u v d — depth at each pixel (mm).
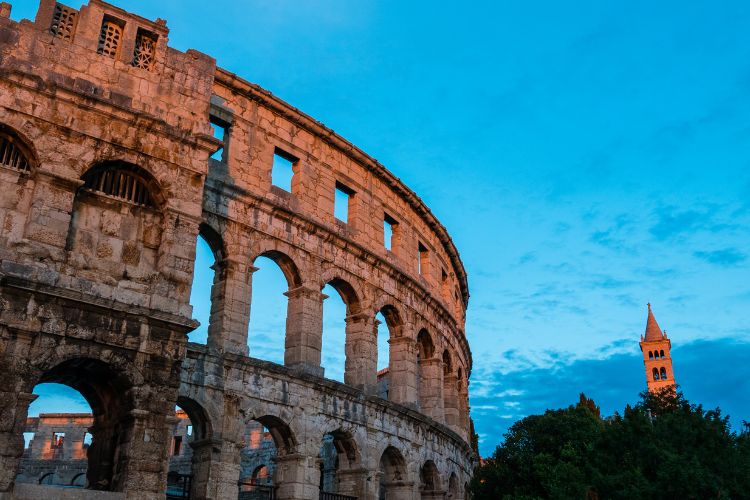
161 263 32062
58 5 33875
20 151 30750
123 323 30031
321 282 46500
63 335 28438
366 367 48062
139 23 35469
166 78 35344
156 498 28734
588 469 43812
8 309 27547
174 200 33344
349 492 44812
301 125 49281
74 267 30047
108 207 32062
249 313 41438
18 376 27078
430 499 54094
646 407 73562
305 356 43656
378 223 54469
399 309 53594
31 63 31531
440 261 65250
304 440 41438
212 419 37250
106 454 30281
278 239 44625
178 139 34375
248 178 44562
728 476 40156
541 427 56750
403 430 50219
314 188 49031
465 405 69438
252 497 63438
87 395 31953
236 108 45500
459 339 68750
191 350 37156
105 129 32344
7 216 29297
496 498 54562
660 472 38469
